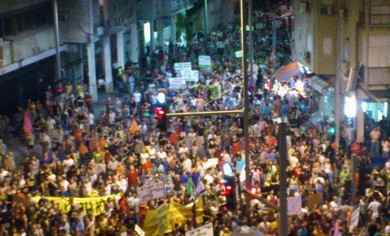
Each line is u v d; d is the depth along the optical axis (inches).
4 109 1969.7
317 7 1930.4
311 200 1173.7
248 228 997.8
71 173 1395.2
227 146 1606.8
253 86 2021.4
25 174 1416.1
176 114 1065.5
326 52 1943.9
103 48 2450.8
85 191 1289.4
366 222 1115.3
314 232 1051.3
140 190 1173.7
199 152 1552.7
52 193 1298.0
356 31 1728.6
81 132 1676.9
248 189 1112.2
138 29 2947.8
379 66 1694.1
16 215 1131.3
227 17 3769.7
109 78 2472.9
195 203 1146.0
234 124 1699.1
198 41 3019.2
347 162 1348.4
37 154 1685.5
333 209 1142.3
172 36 3223.4
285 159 833.5
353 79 1640.0
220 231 1103.0
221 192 1252.5
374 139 1603.1
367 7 1675.7
